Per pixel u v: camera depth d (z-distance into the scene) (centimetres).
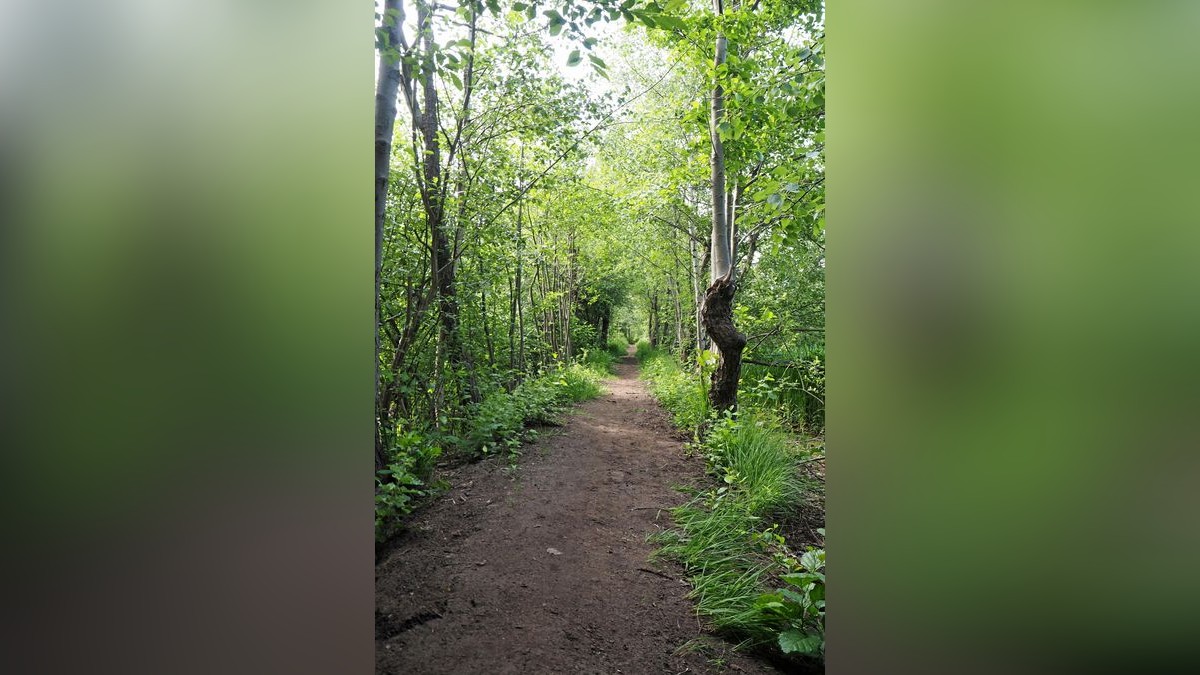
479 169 481
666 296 1645
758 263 827
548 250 770
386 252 397
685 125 638
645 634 244
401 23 290
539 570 285
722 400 588
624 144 952
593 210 880
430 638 216
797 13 591
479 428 486
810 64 432
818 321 780
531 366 876
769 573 298
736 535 337
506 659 211
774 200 455
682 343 1245
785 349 789
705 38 557
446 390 533
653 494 421
